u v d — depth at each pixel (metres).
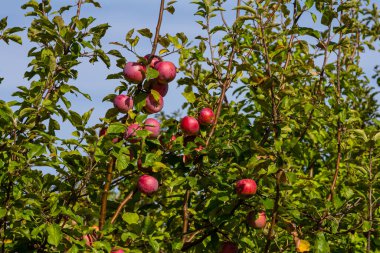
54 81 4.50
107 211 4.78
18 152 4.19
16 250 4.13
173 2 4.46
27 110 4.10
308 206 4.61
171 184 4.47
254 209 4.49
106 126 4.38
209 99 5.39
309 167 6.82
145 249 4.36
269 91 4.93
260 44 5.74
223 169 4.82
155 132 4.38
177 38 4.69
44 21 4.57
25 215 3.83
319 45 5.70
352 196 4.79
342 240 5.66
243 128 5.20
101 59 4.58
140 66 4.34
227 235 4.70
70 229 3.88
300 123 5.73
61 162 3.97
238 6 4.89
